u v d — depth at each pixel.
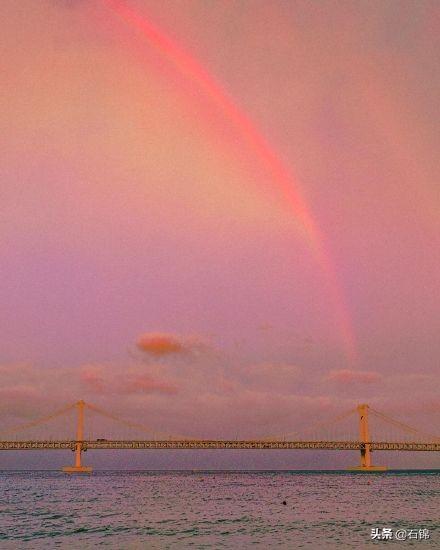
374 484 181.38
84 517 76.00
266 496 119.19
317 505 95.62
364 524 68.44
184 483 189.75
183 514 80.56
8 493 127.62
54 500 105.81
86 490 141.62
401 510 86.00
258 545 53.69
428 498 112.25
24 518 74.50
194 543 54.97
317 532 61.78
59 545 53.88
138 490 142.00
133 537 58.59
